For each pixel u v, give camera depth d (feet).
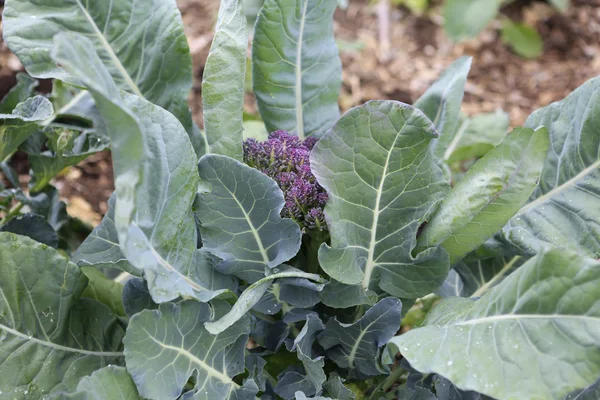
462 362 2.42
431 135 2.68
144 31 2.98
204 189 2.71
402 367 3.01
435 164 2.80
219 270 2.80
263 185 2.73
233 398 2.71
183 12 6.84
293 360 2.99
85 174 4.82
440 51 6.84
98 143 3.23
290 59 3.18
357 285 2.80
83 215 4.48
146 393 2.51
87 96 2.87
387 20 7.02
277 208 2.75
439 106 3.24
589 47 6.89
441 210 2.77
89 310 2.83
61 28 2.87
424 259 2.81
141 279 2.77
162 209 2.60
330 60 3.26
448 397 2.78
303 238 2.97
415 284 2.86
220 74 2.79
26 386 2.65
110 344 2.84
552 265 2.42
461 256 2.87
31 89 3.35
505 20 6.95
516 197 2.70
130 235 2.42
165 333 2.57
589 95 2.97
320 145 2.74
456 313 2.64
